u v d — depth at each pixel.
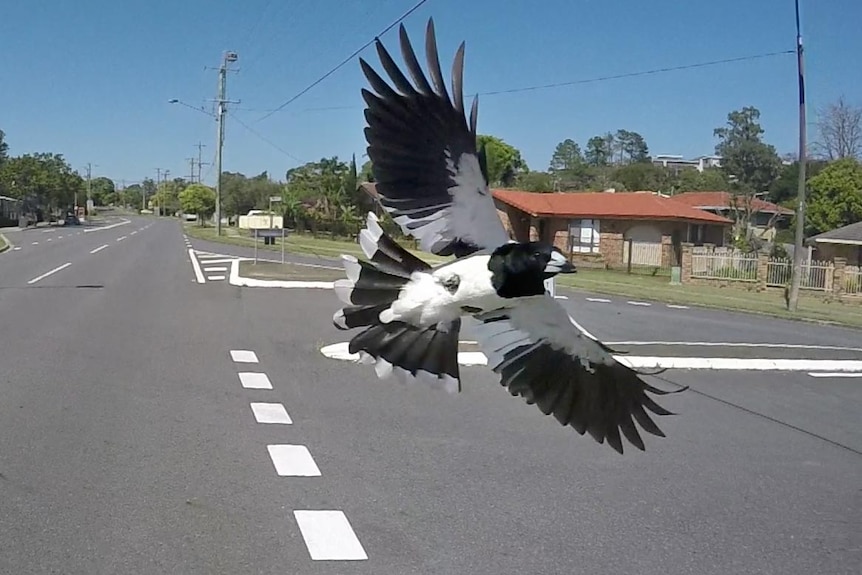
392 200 2.99
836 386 12.89
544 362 3.39
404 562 5.65
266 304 19.62
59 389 10.23
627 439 3.44
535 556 5.88
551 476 7.71
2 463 7.34
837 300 29.34
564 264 2.97
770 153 84.50
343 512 6.50
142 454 7.73
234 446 8.12
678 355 14.43
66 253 37.56
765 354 15.08
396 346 3.07
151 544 5.74
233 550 5.70
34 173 90.88
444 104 3.00
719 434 9.63
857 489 7.77
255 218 31.59
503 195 41.91
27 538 5.77
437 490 7.15
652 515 6.83
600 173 89.81
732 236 44.91
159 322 16.20
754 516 6.92
